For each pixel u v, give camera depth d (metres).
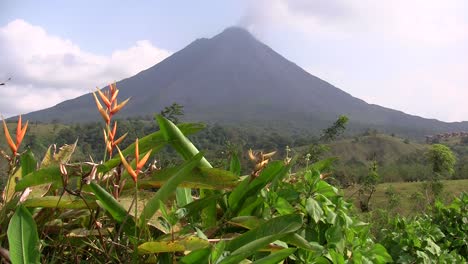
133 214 1.88
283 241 1.91
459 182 36.91
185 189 2.26
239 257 1.65
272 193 2.21
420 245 3.52
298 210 2.41
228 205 2.20
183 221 2.17
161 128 2.17
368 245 2.82
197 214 2.35
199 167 2.08
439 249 3.53
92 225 1.94
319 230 2.40
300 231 2.30
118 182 1.97
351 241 2.48
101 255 1.97
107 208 1.81
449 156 35.09
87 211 2.01
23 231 1.58
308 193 2.43
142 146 2.18
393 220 3.88
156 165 2.28
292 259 2.26
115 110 1.95
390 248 3.66
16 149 1.80
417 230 3.63
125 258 1.88
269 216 2.21
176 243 1.69
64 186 1.74
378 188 34.94
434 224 4.13
